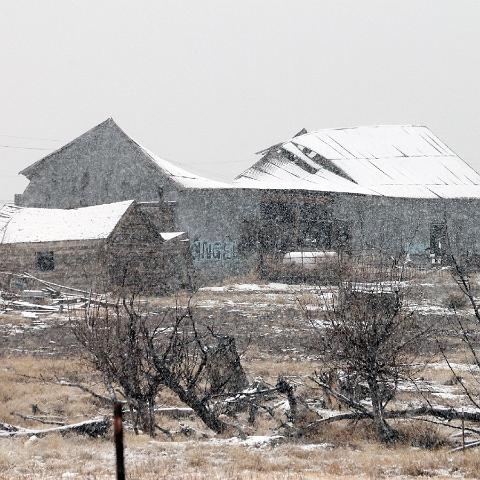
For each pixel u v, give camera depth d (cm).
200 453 6144
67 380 9756
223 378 8475
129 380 7369
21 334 13750
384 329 7175
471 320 15175
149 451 6275
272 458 6097
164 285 19662
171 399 9006
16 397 9075
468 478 5475
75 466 5588
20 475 5225
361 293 7388
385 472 5666
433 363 11256
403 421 7688
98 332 7606
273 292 19900
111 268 19000
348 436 7144
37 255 19275
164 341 11900
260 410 8538
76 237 19025
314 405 8338
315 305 16812
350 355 7194
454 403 8681
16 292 19038
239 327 14375
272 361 11288
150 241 19675
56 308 16700
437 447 6831
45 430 6938
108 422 7250
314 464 5903
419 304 14825
